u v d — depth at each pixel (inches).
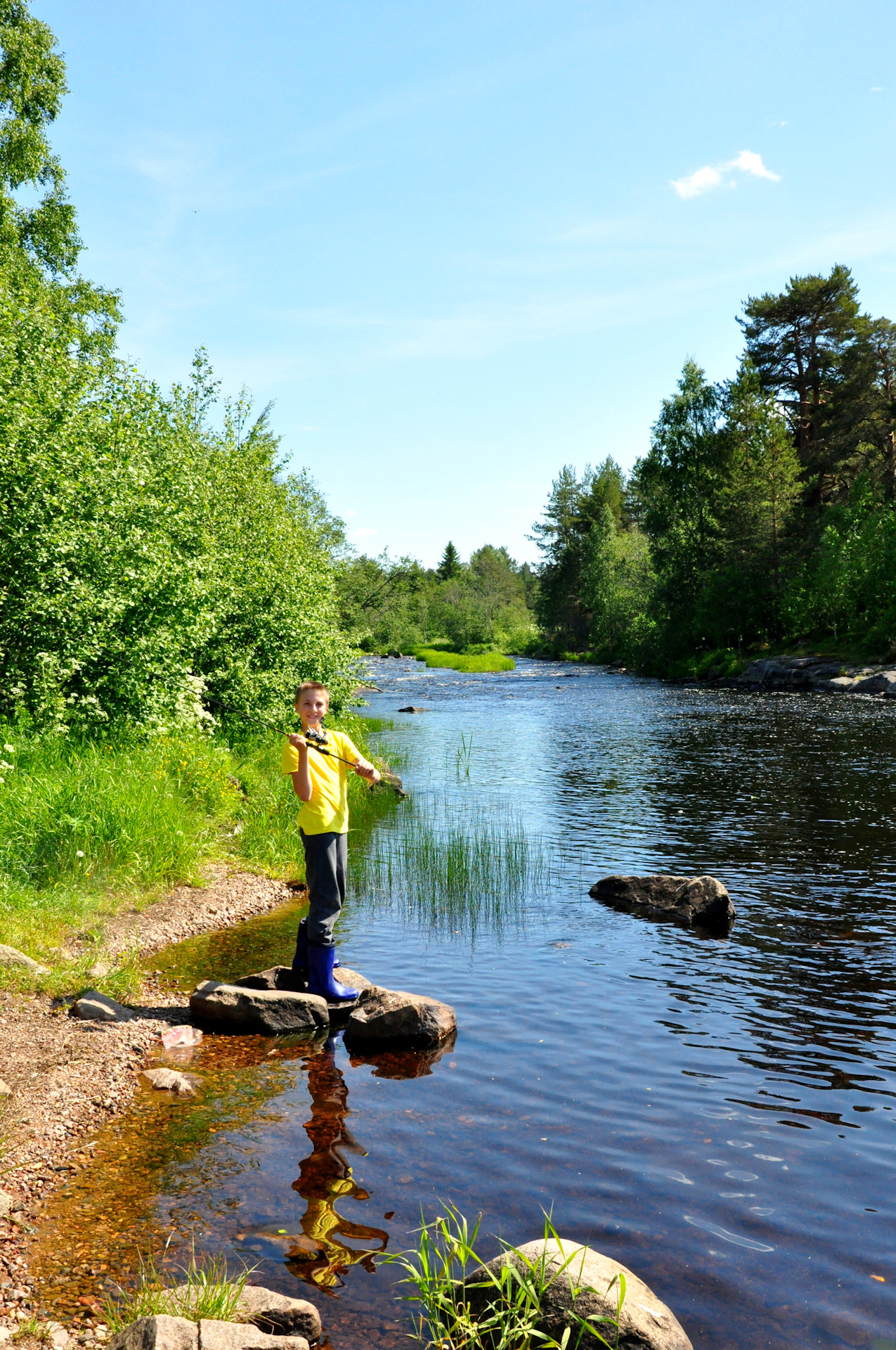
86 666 409.1
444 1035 196.4
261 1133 152.2
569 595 3193.9
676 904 296.5
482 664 2284.7
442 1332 104.3
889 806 462.6
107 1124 155.8
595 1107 162.2
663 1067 180.5
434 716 1071.0
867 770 582.6
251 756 537.0
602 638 2741.1
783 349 2014.0
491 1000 220.7
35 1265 114.7
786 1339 102.8
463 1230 120.7
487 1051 189.0
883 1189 135.4
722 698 1269.7
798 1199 132.5
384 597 2076.8
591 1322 101.0
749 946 261.4
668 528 2171.5
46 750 346.0
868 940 263.3
